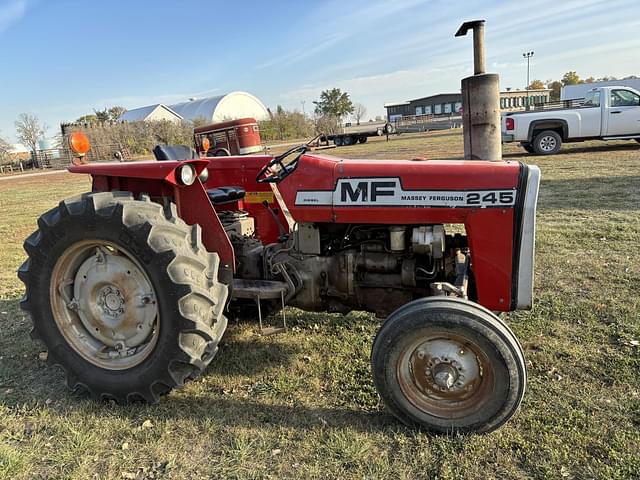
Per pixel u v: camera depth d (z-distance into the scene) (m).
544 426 2.45
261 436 2.51
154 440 2.52
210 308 2.69
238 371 3.21
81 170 3.19
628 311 3.66
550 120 13.38
